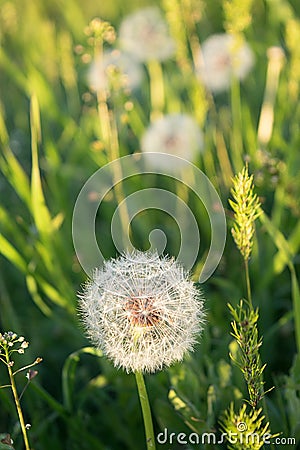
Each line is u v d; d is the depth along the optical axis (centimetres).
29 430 69
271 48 89
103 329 59
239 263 79
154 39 92
